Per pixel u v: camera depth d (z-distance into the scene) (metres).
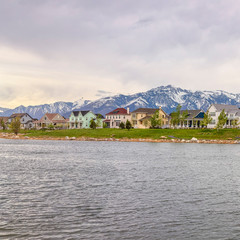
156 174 45.91
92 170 49.09
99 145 106.62
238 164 59.78
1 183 37.28
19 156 69.62
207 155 76.12
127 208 27.80
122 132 147.88
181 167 54.22
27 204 28.47
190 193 33.75
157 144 113.06
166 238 21.78
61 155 72.69
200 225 24.12
